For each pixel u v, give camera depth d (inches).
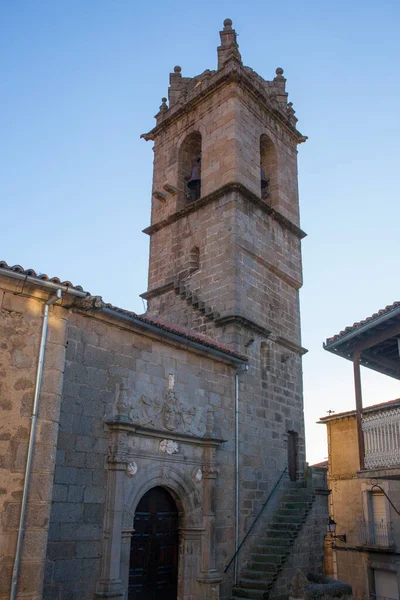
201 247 949.2
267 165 1098.1
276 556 683.4
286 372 906.7
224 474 702.5
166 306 949.2
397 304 613.6
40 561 385.1
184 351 681.0
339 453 1188.5
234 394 754.2
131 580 563.2
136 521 584.1
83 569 497.0
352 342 689.6
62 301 447.5
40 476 400.5
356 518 1100.5
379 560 1019.3
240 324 827.4
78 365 540.1
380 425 631.8
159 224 1049.5
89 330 561.6
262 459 783.1
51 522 480.1
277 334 916.0
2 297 421.1
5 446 392.8
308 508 750.5
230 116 996.6
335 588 600.7
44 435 410.9
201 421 677.9
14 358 413.7
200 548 633.6
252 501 738.2
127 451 558.9
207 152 1016.9
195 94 1077.1
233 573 671.8
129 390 587.8
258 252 934.4
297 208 1102.4
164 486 612.4
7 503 382.6
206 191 985.5
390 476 611.5
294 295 1005.2
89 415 538.0
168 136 1139.9
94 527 516.1
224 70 1039.0
